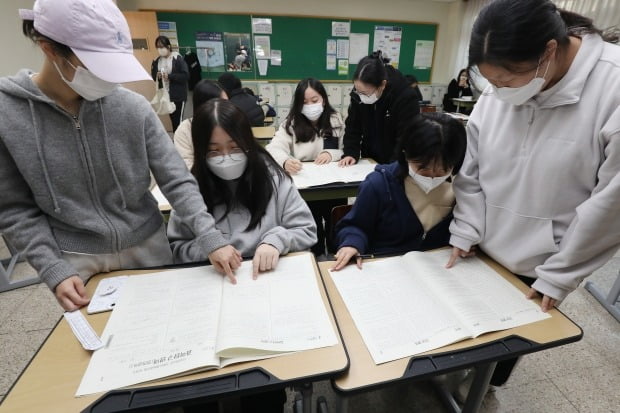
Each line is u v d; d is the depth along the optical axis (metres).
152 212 1.03
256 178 1.07
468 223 0.98
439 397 1.34
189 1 5.23
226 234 1.09
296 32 5.69
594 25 0.76
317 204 2.10
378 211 1.18
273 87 5.82
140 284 0.85
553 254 0.85
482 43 0.70
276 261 0.93
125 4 5.14
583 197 0.81
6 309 1.88
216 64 5.63
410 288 0.86
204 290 0.82
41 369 0.62
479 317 0.76
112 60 0.69
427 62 6.45
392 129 1.96
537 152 0.81
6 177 0.78
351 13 5.79
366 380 0.62
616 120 0.68
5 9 2.84
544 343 0.69
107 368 0.61
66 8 0.64
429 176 1.00
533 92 0.75
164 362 0.62
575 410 1.29
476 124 0.99
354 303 0.81
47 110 0.77
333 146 2.25
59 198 0.83
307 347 0.66
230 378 0.60
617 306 1.79
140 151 0.91
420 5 6.03
